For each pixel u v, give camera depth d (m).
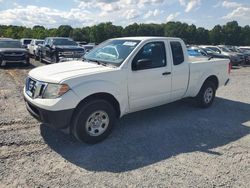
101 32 83.50
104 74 4.57
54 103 4.11
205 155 4.30
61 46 15.27
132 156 4.19
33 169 3.71
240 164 4.03
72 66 4.97
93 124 4.54
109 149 4.41
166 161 4.06
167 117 6.14
